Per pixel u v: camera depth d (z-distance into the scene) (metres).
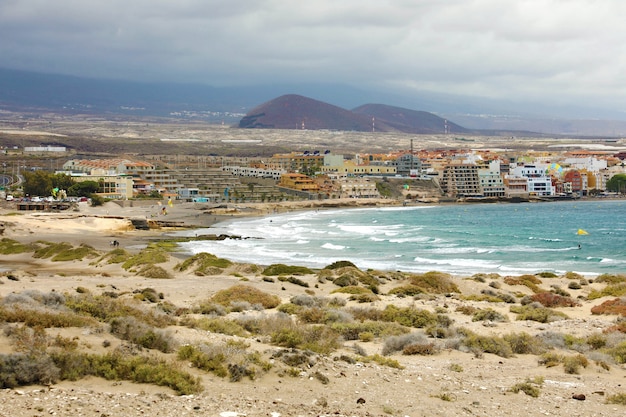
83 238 151.00
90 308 35.50
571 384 27.80
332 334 34.44
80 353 23.36
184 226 193.75
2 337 24.92
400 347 34.28
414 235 166.38
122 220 181.75
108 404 19.59
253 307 50.00
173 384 22.14
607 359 33.34
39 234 154.62
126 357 24.11
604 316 50.09
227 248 136.00
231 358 25.88
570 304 57.62
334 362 28.08
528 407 23.77
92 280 72.00
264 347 30.52
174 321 36.31
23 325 26.91
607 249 132.25
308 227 195.50
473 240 152.12
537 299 59.06
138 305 40.91
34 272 86.81
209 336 32.09
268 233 174.25
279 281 73.94
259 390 22.95
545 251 129.50
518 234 168.12
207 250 131.75
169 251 129.75
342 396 23.30
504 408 23.42
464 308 51.03
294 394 22.97
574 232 174.12
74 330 28.25
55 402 19.28
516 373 29.67
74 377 21.98
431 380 26.95
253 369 24.75
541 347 35.28
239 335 34.19
